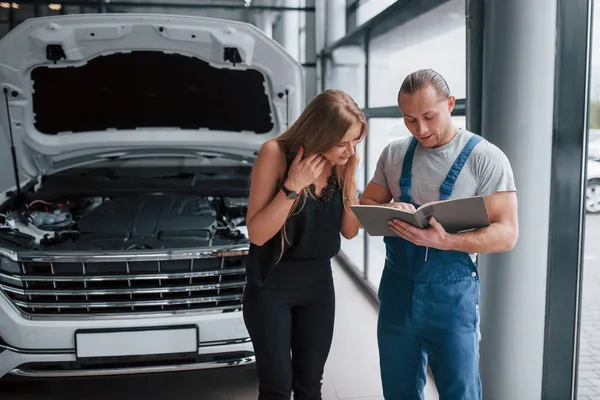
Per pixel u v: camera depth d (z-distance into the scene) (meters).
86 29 2.81
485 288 2.25
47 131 3.26
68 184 3.31
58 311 2.33
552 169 2.06
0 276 2.33
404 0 3.43
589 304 2.14
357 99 4.74
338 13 5.61
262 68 3.04
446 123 1.63
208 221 2.75
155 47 2.95
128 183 3.36
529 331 2.18
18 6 6.23
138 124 3.36
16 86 2.92
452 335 1.72
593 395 2.21
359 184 4.65
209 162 3.59
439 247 1.58
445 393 1.77
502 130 2.08
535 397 2.24
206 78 3.20
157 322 2.33
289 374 1.81
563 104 2.02
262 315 1.77
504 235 1.59
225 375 2.84
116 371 2.34
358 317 3.70
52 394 2.65
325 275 1.82
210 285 2.37
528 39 1.99
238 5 6.63
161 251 2.32
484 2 2.13
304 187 1.66
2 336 2.32
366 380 2.82
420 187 1.72
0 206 2.90
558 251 2.12
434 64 3.10
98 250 2.32
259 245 1.72
